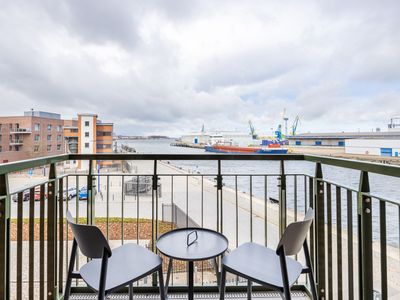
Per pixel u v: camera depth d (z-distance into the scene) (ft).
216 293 6.16
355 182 4.83
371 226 3.93
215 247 4.41
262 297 5.97
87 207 6.33
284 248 3.53
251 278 3.92
